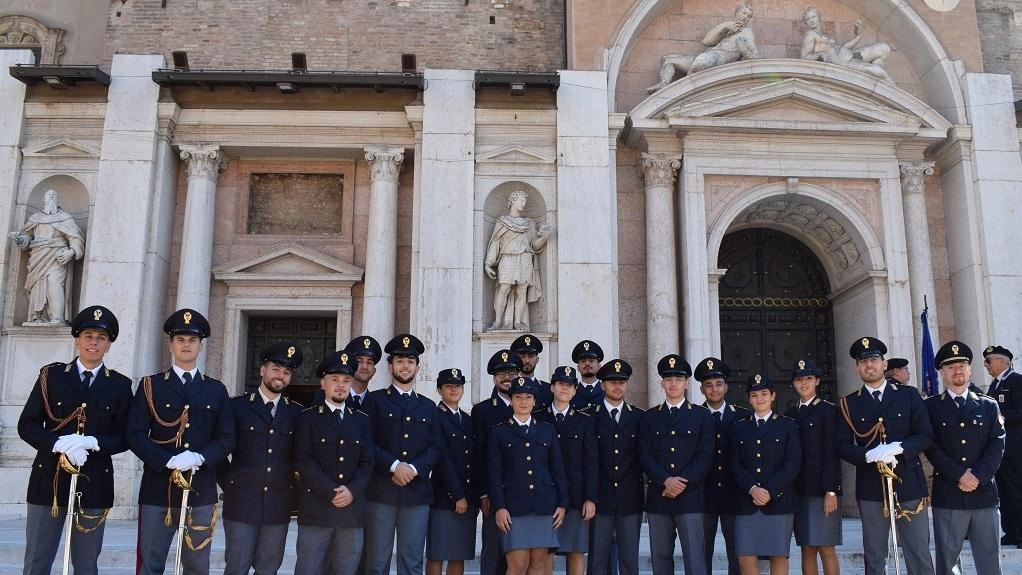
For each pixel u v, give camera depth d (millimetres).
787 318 17344
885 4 16547
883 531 8000
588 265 14516
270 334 16016
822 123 15375
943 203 16312
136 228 14461
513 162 15086
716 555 10422
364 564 8102
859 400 8273
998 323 14953
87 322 7309
